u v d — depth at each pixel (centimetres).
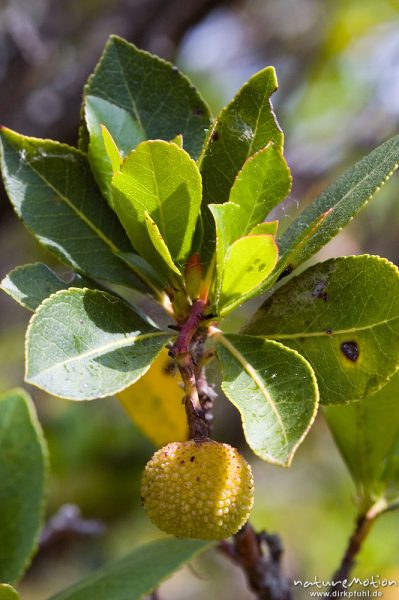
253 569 33
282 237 29
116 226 30
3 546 31
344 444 34
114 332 27
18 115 57
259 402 27
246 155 29
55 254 30
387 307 27
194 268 29
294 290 29
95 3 65
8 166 30
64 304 27
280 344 27
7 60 59
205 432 27
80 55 59
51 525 41
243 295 28
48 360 26
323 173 71
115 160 28
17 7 64
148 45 58
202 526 27
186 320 29
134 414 34
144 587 32
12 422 31
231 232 28
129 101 31
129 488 60
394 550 59
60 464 59
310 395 26
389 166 27
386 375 27
